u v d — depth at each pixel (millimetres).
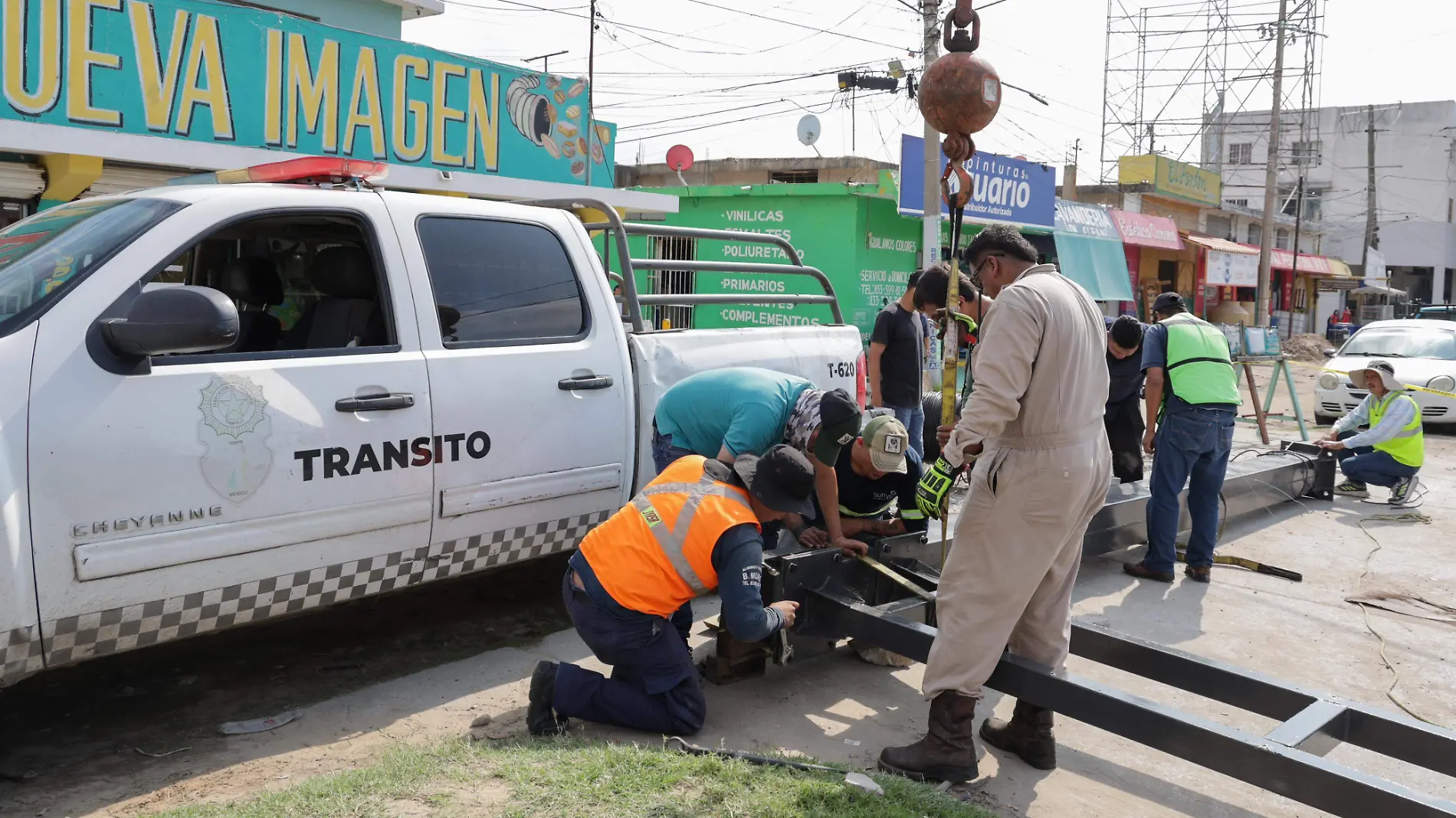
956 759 3287
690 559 3369
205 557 3213
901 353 6656
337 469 3502
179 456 3133
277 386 3375
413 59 10117
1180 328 5844
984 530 3133
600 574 3410
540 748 3301
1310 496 8578
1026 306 2979
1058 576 3355
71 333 2996
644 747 3410
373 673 4160
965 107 3436
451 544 3912
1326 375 13875
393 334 3752
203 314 2977
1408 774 3662
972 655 3209
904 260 18062
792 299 5625
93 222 3434
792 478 3383
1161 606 5500
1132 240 23312
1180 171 29531
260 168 3883
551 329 4301
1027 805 3234
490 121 10930
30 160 7848
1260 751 2842
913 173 15086
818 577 4020
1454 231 57281
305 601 3551
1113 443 6398
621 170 23719
